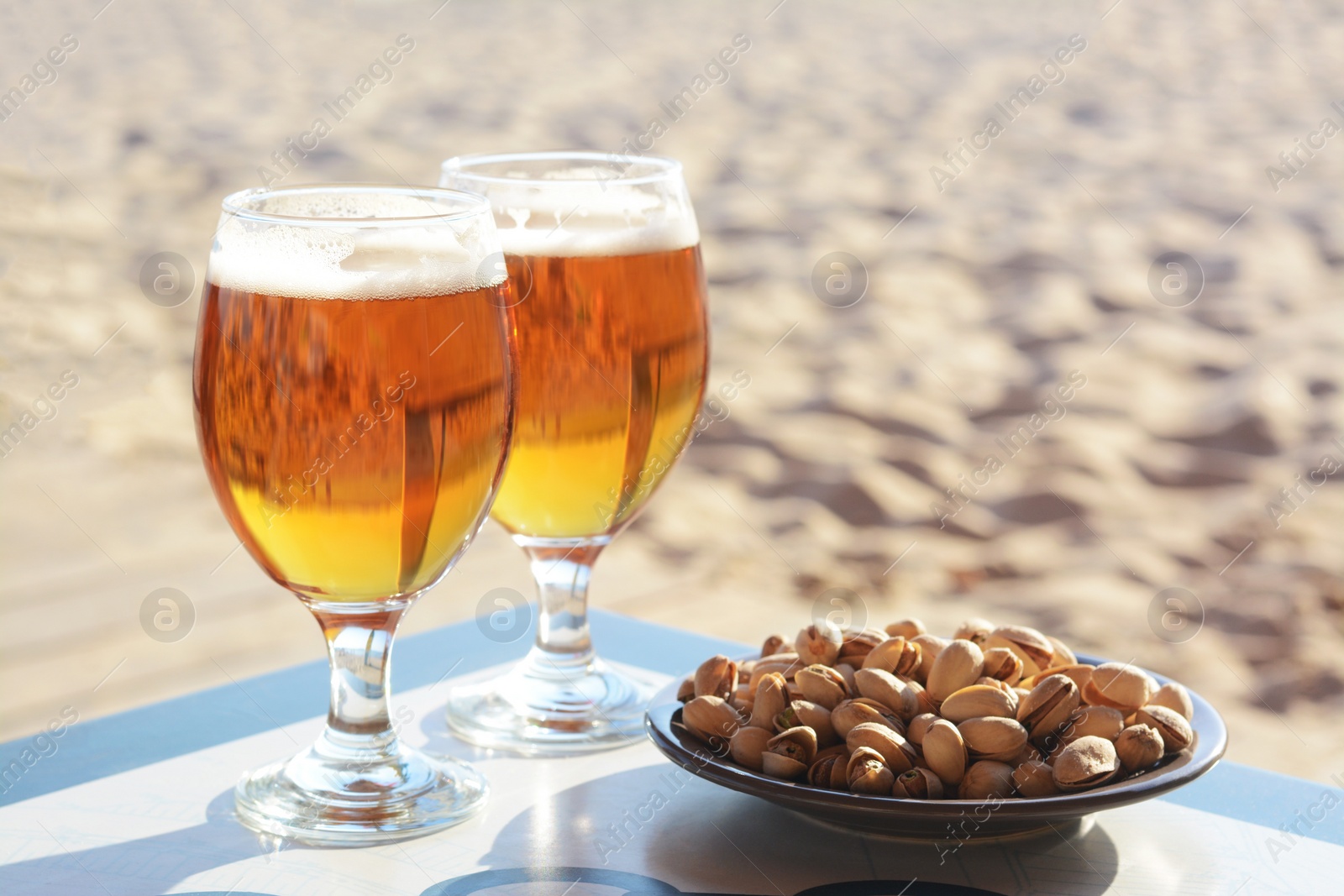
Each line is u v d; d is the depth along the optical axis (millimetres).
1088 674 691
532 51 8945
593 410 759
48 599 2438
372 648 708
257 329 615
